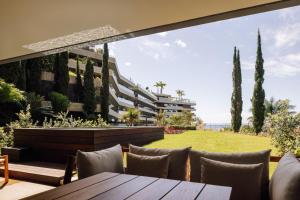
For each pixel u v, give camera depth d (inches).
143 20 123.0
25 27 140.3
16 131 221.0
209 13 108.5
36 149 207.3
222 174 83.0
